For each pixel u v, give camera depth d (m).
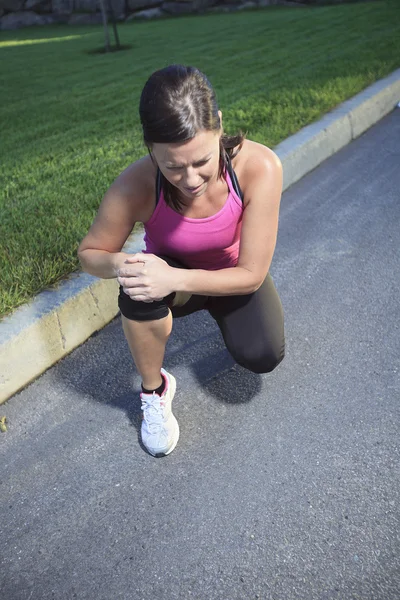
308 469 2.17
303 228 3.98
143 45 12.62
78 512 2.10
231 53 10.13
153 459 2.29
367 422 2.35
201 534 1.97
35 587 1.86
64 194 4.11
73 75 10.00
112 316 3.13
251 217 1.94
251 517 2.01
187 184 1.67
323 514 1.99
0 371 2.58
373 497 2.03
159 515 2.05
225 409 2.49
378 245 3.67
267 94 6.45
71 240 3.34
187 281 1.89
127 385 2.68
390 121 6.09
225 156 1.85
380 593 1.73
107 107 7.33
